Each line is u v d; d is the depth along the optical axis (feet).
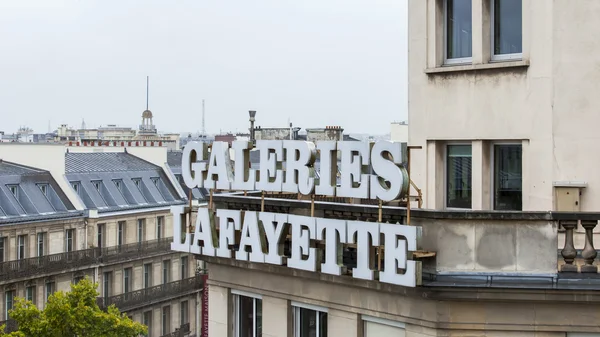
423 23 82.58
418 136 82.94
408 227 66.23
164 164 325.01
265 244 79.46
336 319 75.77
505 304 65.10
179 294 309.42
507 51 77.77
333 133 295.69
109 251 282.36
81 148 314.14
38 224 256.93
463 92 79.36
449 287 64.75
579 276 63.87
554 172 73.61
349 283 73.61
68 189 273.95
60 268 260.62
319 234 73.82
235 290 86.07
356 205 73.77
